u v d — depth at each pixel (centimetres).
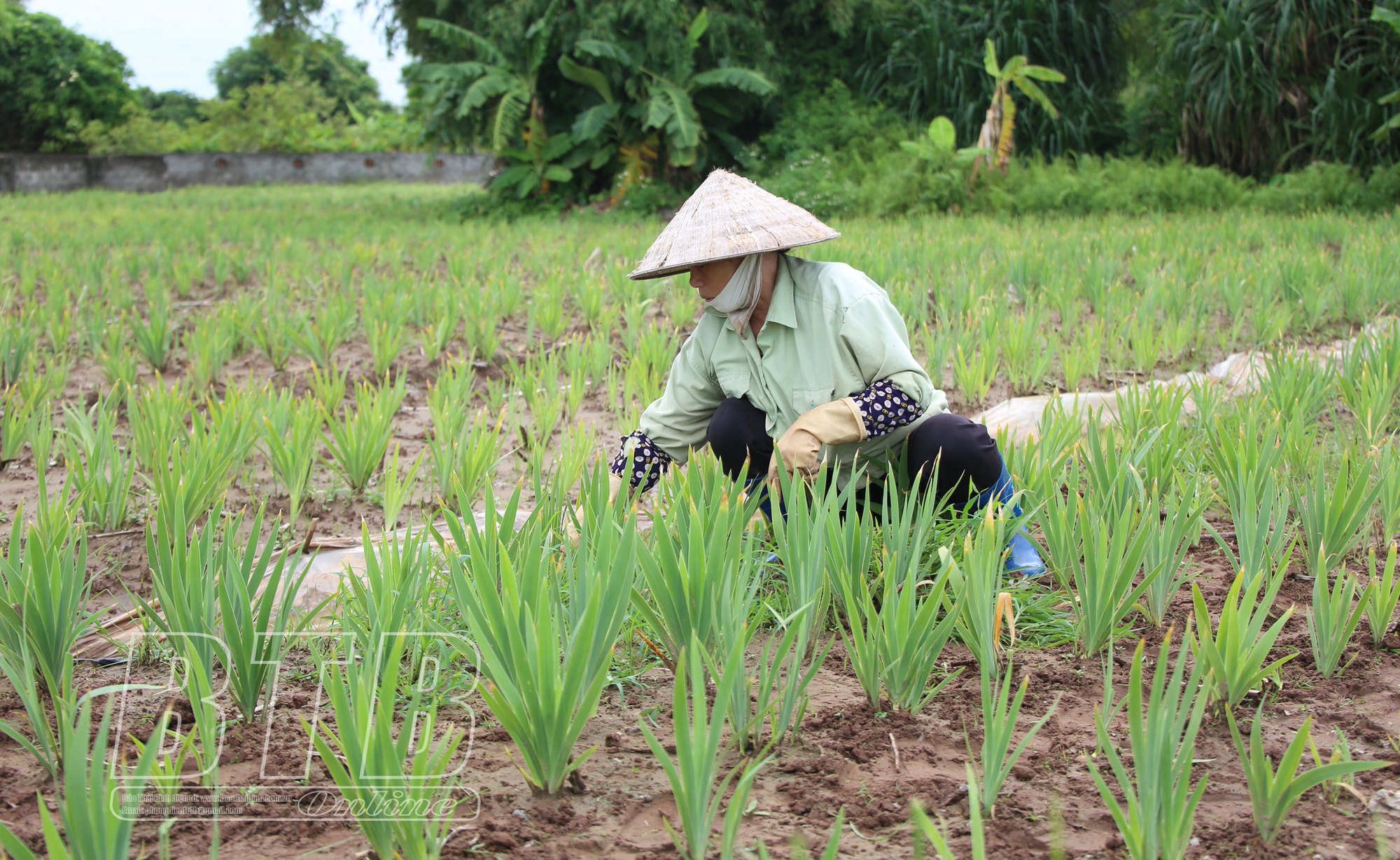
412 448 499
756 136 2134
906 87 1973
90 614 300
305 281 906
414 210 1975
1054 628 278
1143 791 177
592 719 246
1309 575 310
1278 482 351
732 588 242
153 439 406
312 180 3391
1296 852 186
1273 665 226
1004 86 1597
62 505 297
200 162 3228
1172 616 291
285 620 247
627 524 222
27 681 218
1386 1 1527
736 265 305
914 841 166
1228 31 1620
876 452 336
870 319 307
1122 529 261
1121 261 902
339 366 652
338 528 393
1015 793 209
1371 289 703
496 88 1791
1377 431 395
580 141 1866
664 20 1803
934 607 233
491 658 203
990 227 1243
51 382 512
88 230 1374
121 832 165
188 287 914
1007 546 304
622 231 1377
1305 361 451
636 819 204
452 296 746
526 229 1465
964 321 651
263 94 3925
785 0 2086
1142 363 581
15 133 3716
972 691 253
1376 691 245
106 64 3828
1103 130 1900
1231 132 1661
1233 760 220
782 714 224
